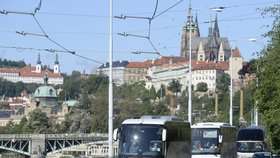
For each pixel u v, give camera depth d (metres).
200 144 48.81
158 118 40.94
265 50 44.12
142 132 39.44
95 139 172.75
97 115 169.75
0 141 191.50
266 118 44.56
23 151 189.88
